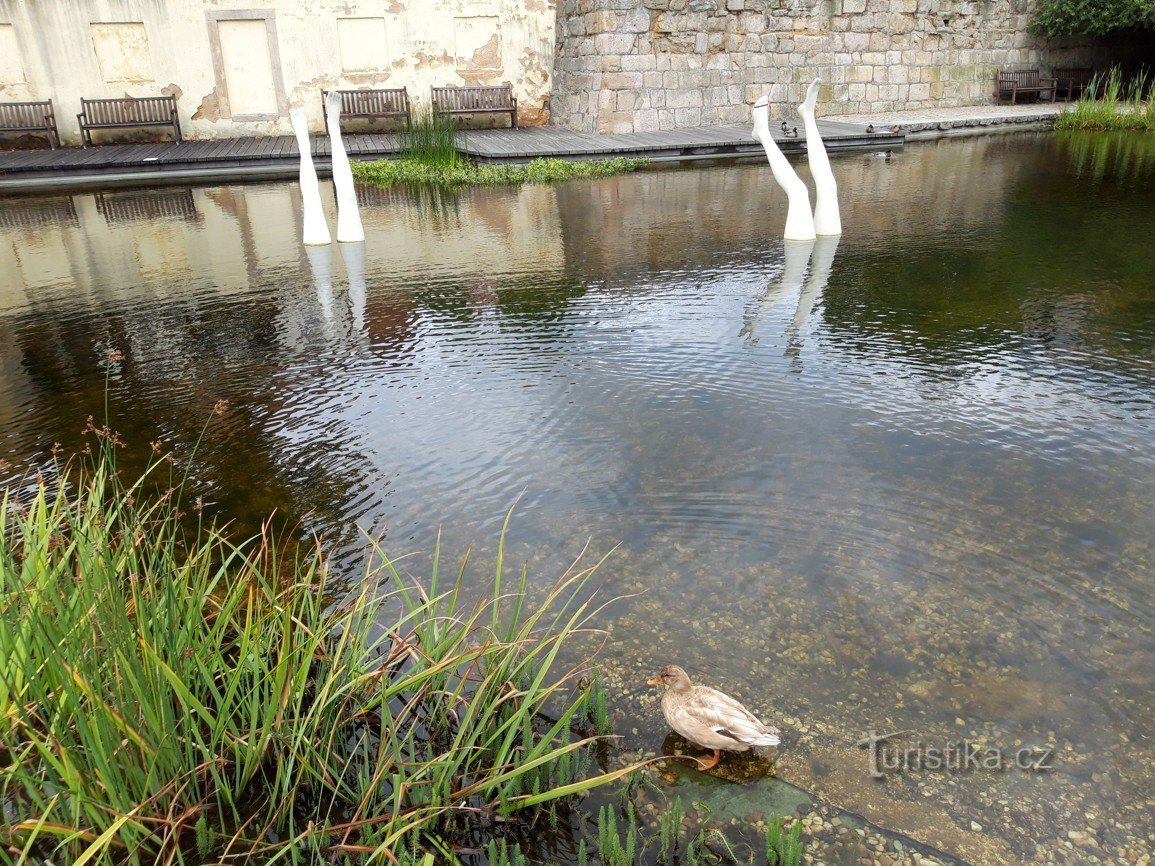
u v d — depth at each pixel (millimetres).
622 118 16375
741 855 1915
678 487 3521
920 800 2053
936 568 2930
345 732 2312
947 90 19688
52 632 2104
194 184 13742
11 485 3707
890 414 4160
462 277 7242
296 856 1845
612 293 6555
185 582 2496
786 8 17156
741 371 4812
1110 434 3857
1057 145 14953
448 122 14930
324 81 17281
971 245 7645
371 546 3186
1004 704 2342
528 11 17828
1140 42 21594
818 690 2414
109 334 5941
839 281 6609
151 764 1925
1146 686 2379
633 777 2145
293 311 6371
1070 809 2018
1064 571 2879
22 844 1909
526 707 2090
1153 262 6820
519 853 1919
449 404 4508
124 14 15930
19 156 14898
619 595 2861
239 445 4094
